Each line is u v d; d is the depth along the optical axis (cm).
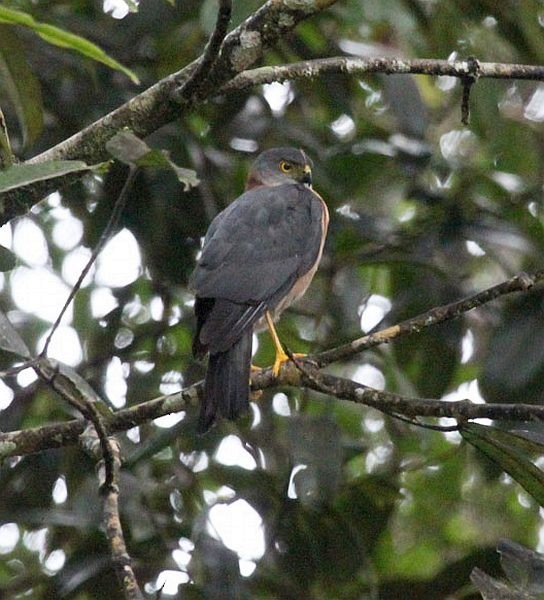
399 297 1180
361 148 1212
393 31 1280
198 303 977
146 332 1223
